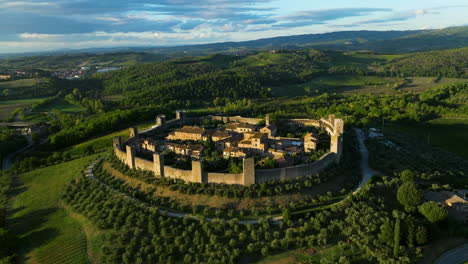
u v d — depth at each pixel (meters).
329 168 126.94
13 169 166.12
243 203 107.25
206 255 88.25
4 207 127.12
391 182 120.00
